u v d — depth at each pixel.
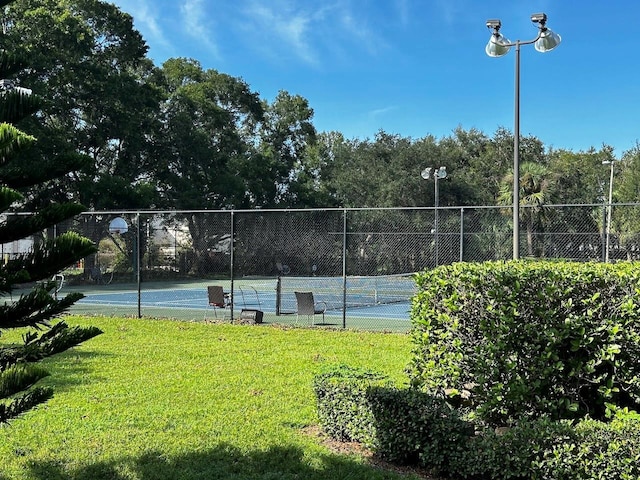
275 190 44.75
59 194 30.83
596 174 46.75
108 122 32.84
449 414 4.43
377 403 4.75
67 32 30.38
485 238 26.31
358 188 46.06
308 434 5.33
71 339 3.35
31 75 29.09
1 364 3.20
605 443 3.77
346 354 9.31
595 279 4.63
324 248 29.69
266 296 23.25
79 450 4.83
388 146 48.12
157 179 37.44
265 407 6.15
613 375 4.62
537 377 4.68
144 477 4.31
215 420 5.68
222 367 8.26
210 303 15.13
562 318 4.70
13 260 3.15
